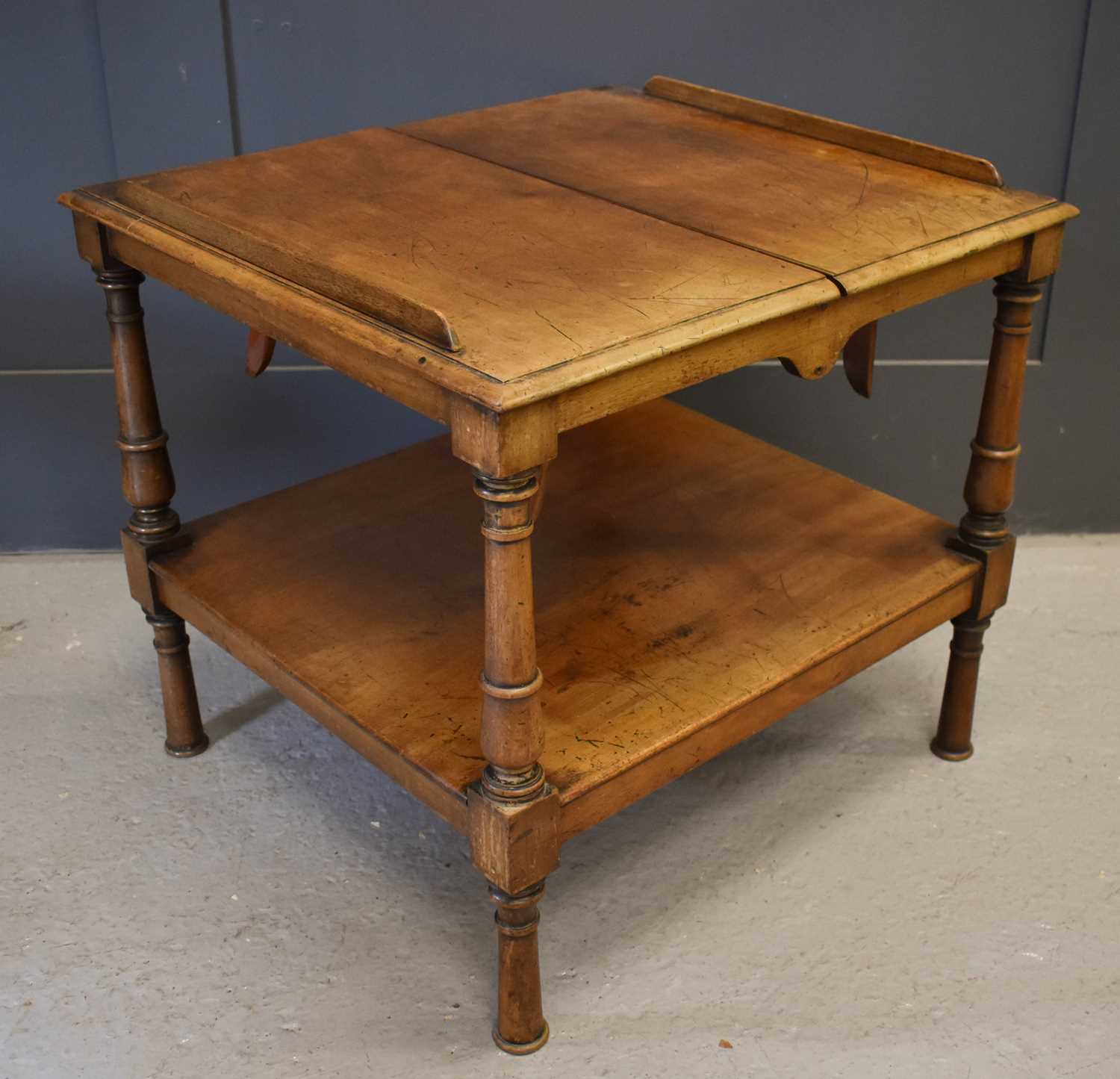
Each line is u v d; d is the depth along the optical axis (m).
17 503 2.89
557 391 1.47
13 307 2.72
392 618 2.12
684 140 2.27
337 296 1.67
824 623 2.09
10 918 2.07
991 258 1.96
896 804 2.31
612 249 1.82
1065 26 2.56
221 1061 1.86
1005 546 2.23
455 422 1.52
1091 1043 1.88
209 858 2.19
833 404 2.87
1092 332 2.80
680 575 2.21
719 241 1.85
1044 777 2.37
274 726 2.49
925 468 2.94
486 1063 1.86
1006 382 2.11
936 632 2.76
